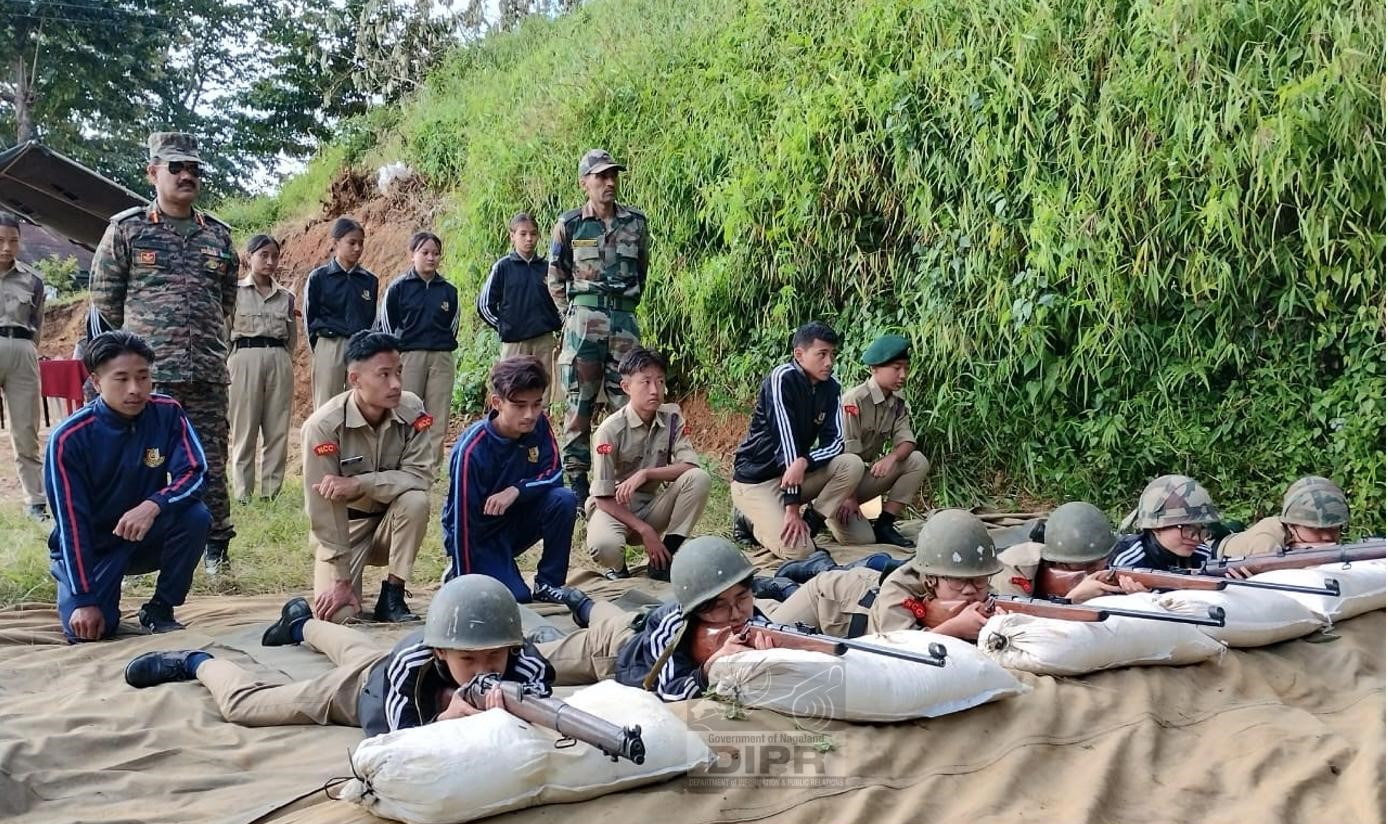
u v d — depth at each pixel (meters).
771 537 7.07
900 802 3.14
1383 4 7.00
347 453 5.56
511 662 3.55
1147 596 4.35
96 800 3.48
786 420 6.95
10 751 3.65
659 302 10.58
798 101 9.47
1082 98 8.04
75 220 12.75
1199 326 7.80
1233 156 7.32
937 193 8.75
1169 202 7.68
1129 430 8.02
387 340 5.50
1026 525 7.66
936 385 8.66
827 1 10.16
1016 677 3.88
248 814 3.19
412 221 14.55
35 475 7.80
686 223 10.48
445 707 3.44
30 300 7.79
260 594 6.48
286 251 15.85
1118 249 7.73
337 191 15.85
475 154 13.25
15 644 5.26
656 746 3.10
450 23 18.81
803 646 3.62
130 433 5.34
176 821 3.28
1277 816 3.08
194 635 5.31
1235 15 7.36
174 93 27.06
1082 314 8.02
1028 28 8.28
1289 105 7.10
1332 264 7.32
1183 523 4.91
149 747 3.90
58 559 5.35
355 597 5.64
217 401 6.71
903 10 9.14
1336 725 3.88
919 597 4.38
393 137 16.28
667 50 11.98
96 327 7.15
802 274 9.48
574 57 13.60
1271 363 7.68
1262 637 4.43
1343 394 7.37
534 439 5.89
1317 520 5.34
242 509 8.27
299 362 14.12
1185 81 7.54
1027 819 3.08
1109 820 3.11
